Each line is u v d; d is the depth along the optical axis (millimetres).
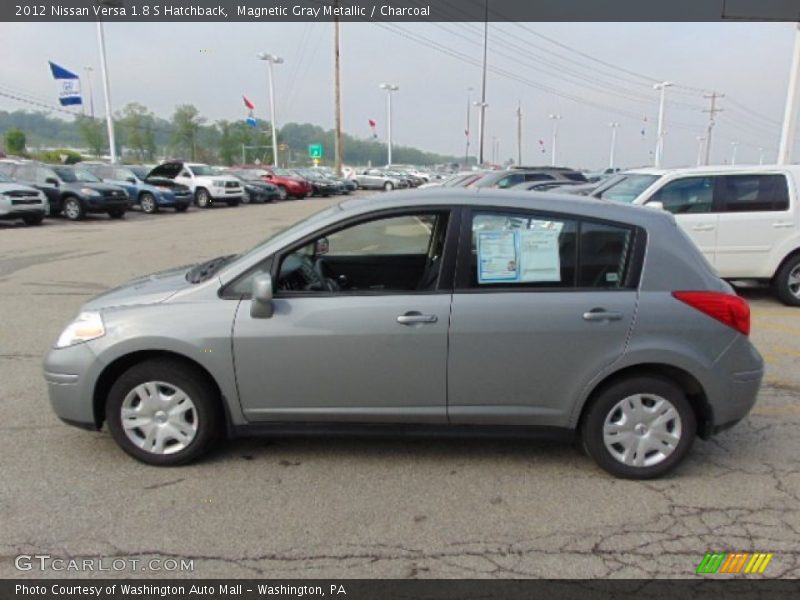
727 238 7324
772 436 3842
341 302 3170
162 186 21938
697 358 3143
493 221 3209
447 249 3199
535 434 3316
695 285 3193
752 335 6188
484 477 3309
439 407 3250
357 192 38500
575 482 3262
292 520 2871
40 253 11297
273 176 31234
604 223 3201
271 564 2561
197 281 3412
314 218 3410
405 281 4137
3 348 5488
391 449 3635
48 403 4227
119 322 3223
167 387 3305
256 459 3482
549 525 2859
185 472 3316
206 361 3182
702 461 3514
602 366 3158
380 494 3119
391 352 3162
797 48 14656
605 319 3115
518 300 3131
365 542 2715
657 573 2525
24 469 3312
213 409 3342
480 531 2807
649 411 3244
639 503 3057
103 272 9367
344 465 3426
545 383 3197
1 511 2904
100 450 3551
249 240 13555
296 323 3152
